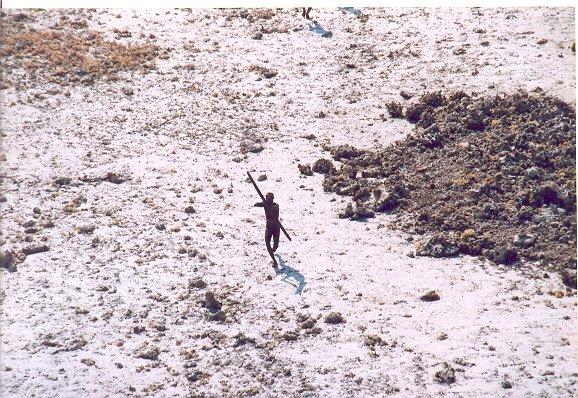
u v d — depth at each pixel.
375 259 75.50
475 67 106.81
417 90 104.06
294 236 79.25
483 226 78.56
